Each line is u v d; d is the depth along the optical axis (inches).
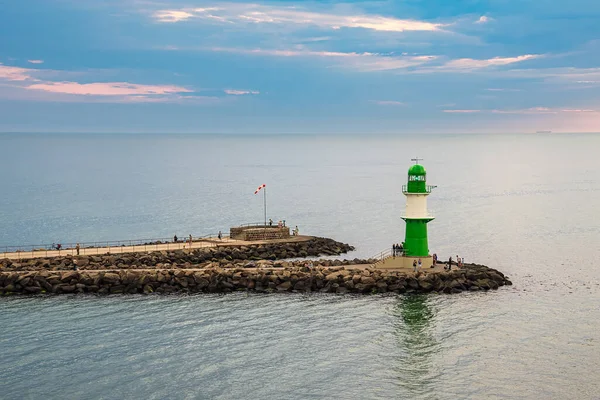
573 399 2319.1
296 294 3501.5
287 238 4849.9
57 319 3070.9
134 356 2637.8
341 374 2495.1
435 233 5610.2
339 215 6978.4
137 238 5610.2
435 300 3395.7
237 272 3663.9
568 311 3211.1
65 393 2340.1
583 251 4788.4
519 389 2386.8
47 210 7367.1
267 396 2327.8
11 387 2379.4
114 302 3353.8
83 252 4264.3
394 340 2817.4
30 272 3595.0
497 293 3533.5
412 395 2341.3
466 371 2524.6
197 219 6737.2
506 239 5315.0
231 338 2832.2
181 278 3597.4
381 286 3543.3
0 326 2974.9
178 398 2311.8
